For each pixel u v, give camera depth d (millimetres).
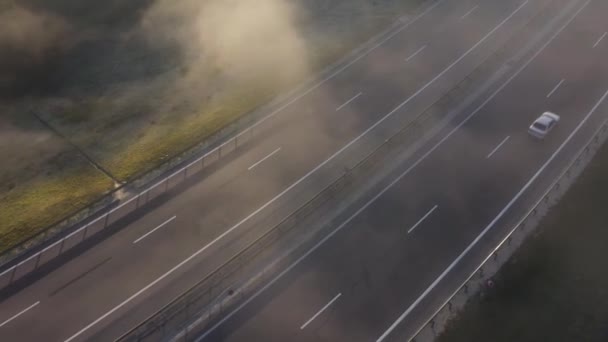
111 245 29891
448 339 24750
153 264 28797
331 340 25031
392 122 38688
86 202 32562
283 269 28453
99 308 26578
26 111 40500
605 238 29188
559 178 32625
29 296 27109
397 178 34031
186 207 32312
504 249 28828
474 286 27031
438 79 43062
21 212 31859
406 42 47844
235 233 30578
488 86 42062
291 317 26078
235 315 26188
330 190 32656
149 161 35594
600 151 34688
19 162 35750
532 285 27047
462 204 32062
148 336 25266
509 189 33000
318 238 30141
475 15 51625
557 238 29344
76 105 41094
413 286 27422
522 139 36844
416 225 30781
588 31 48125
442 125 38312
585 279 27219
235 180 34156
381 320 25844
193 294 27031
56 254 29344
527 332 25031
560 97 40500
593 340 24547
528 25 49156
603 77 42406
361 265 28578
